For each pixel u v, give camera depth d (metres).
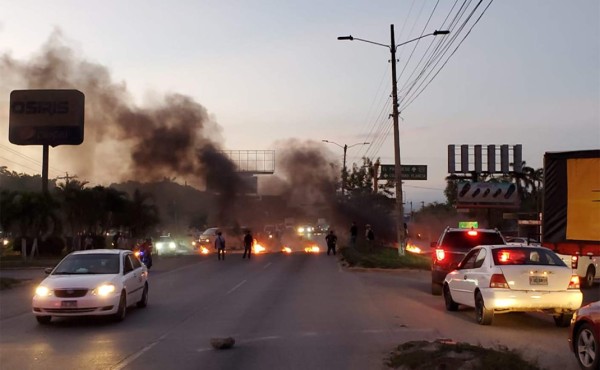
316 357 10.56
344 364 10.02
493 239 19.53
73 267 15.72
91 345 11.98
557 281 13.24
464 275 14.93
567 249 17.09
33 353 11.24
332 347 11.40
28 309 17.72
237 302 18.33
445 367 8.88
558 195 17.31
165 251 45.28
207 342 12.10
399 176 32.75
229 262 36.56
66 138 45.59
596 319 9.01
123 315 15.07
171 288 22.66
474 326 13.73
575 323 9.56
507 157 60.19
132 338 12.70
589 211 16.95
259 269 31.16
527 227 41.84
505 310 13.30
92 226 43.84
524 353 10.52
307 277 26.41
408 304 17.58
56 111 45.72
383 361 10.13
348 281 24.59
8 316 16.28
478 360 9.00
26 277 28.16
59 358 10.78
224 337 11.71
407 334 12.73
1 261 38.84
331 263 34.84
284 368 9.80
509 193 54.50
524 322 14.26
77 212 42.44
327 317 15.10
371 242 41.81
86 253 16.22
